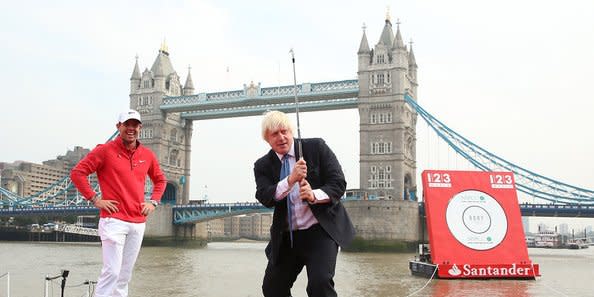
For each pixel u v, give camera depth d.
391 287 29.72
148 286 33.41
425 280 30.61
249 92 114.25
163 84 127.06
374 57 105.56
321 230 6.56
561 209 92.50
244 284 35.00
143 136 126.00
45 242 133.50
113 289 8.75
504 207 28.27
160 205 117.56
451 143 102.06
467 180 28.70
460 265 27.38
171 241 119.00
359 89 105.19
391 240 87.81
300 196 6.32
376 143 103.25
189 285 34.19
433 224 27.88
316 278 6.30
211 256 73.62
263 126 6.92
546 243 193.00
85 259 60.91
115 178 8.91
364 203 89.19
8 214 132.12
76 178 8.76
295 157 6.88
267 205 6.68
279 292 6.98
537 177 94.31
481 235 27.86
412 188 106.06
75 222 181.25
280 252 6.77
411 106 108.62
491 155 99.62
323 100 110.25
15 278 35.66
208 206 114.94
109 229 8.73
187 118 130.50
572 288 30.20
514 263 27.44
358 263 56.41
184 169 132.50
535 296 22.45
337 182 6.62
